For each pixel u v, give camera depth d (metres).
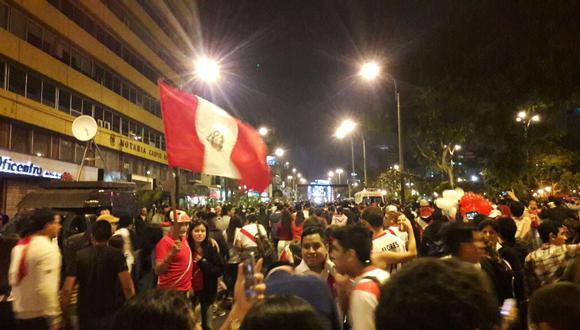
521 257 7.27
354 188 88.38
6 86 26.66
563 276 4.62
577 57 8.49
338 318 3.21
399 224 7.63
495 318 1.69
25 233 5.53
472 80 10.09
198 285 7.59
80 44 35.03
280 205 18.61
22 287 5.31
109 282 5.54
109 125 41.09
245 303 2.66
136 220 10.86
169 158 5.63
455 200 10.02
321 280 3.27
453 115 18.67
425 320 1.62
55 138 32.00
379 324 1.74
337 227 3.99
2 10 26.52
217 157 5.74
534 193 30.50
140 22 47.69
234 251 10.10
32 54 28.53
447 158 28.36
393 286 1.76
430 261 1.80
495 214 10.03
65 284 5.55
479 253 4.61
